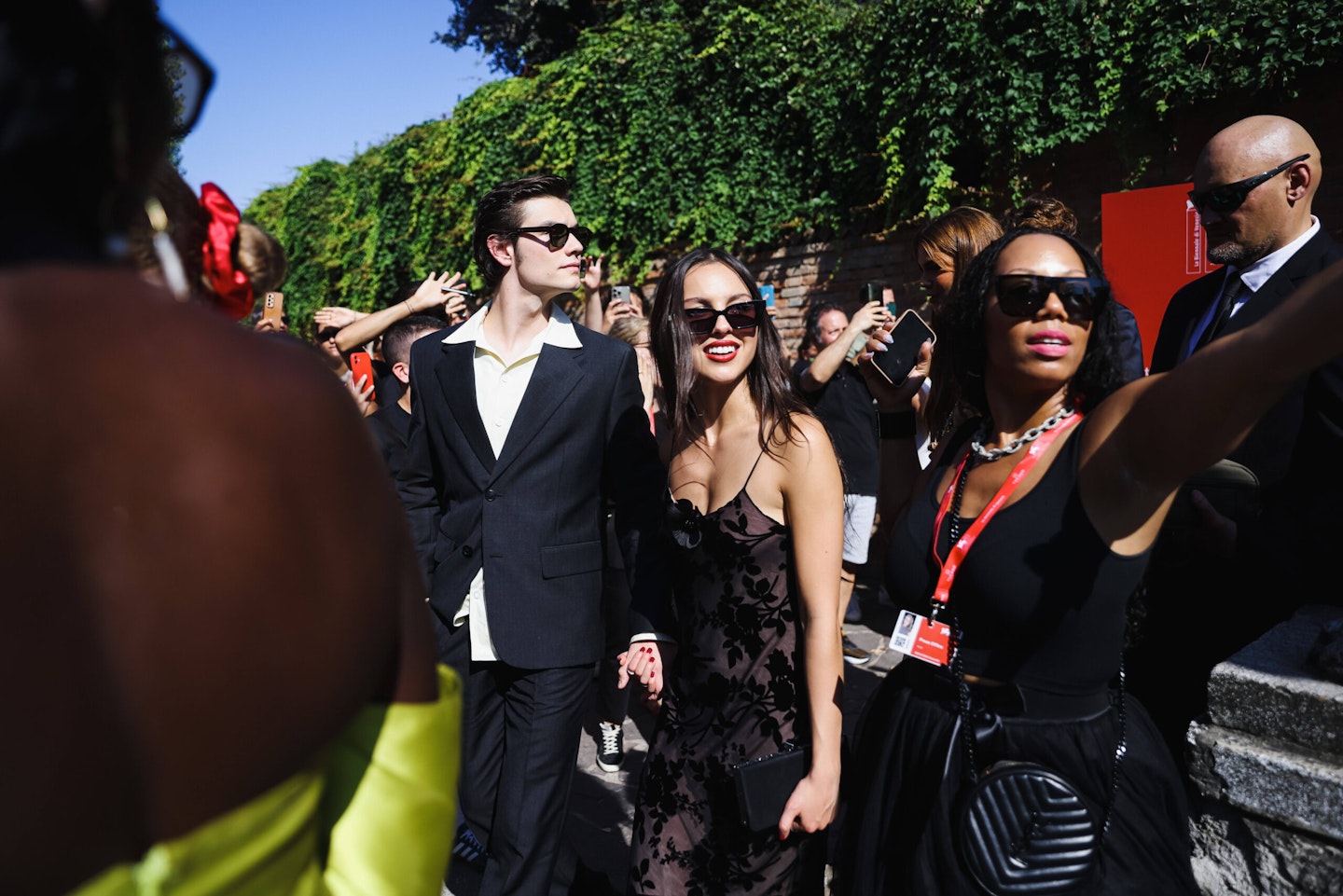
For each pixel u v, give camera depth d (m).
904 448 2.61
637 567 2.25
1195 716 2.03
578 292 8.79
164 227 0.69
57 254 0.52
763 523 1.86
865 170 7.04
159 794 0.50
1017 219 3.10
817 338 5.38
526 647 2.40
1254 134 2.31
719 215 7.84
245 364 0.53
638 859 1.95
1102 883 1.29
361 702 0.60
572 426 2.50
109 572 0.47
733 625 1.88
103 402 0.47
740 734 1.86
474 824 2.55
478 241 2.63
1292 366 0.98
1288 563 1.88
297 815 0.58
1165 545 2.02
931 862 1.36
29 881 0.47
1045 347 1.37
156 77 0.58
